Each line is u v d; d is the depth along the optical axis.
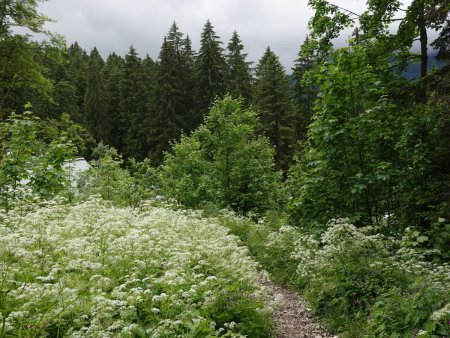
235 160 19.45
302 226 10.61
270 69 38.19
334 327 6.69
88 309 4.65
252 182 19.05
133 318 4.84
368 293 6.79
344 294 7.12
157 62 55.62
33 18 19.86
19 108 29.48
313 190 9.97
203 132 19.66
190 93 49.31
